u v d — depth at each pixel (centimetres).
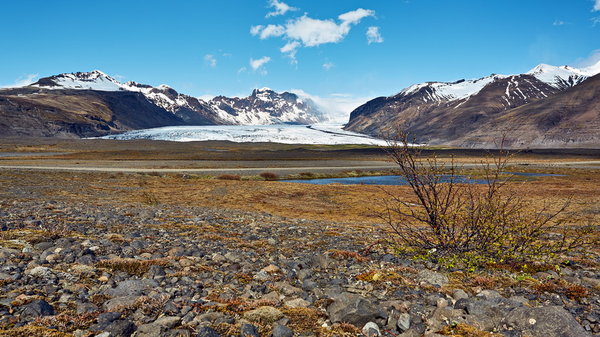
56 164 9350
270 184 5462
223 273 812
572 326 493
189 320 531
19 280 647
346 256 1043
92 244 977
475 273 864
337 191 4594
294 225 1867
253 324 530
